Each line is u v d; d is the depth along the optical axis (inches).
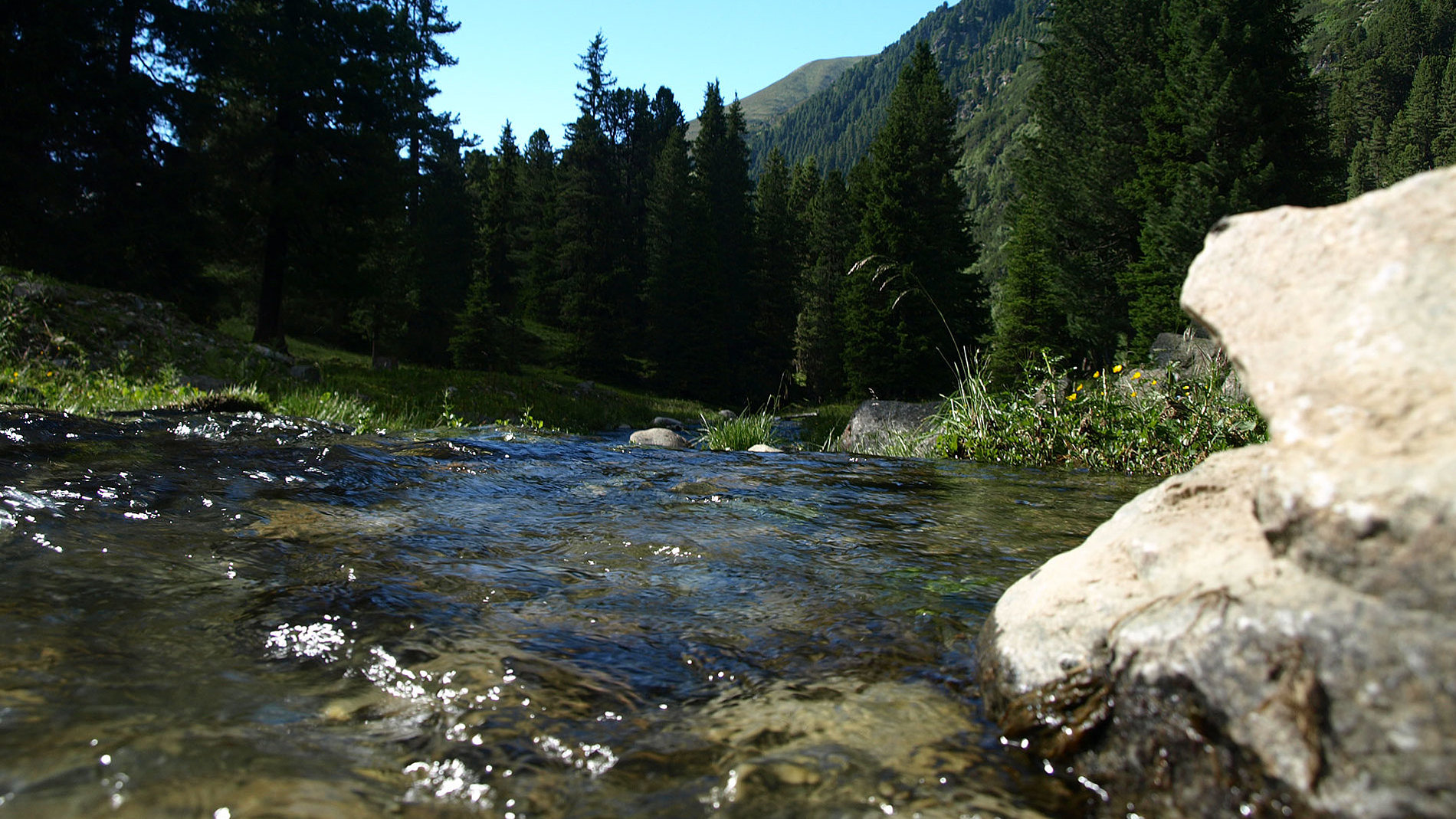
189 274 810.2
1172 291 971.9
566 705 66.0
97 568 93.0
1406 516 41.9
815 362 2142.0
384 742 58.2
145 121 781.3
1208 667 48.9
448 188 1792.6
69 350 416.5
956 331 1369.3
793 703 67.7
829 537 136.6
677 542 127.6
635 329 2132.1
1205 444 256.4
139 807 47.1
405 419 445.7
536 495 165.2
